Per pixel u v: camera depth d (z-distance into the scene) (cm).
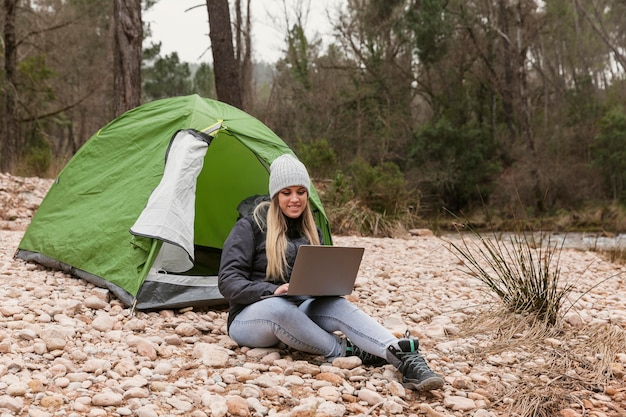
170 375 336
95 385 310
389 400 313
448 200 2514
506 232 1593
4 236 789
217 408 287
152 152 525
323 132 2827
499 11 2716
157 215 473
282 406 305
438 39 2533
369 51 2830
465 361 395
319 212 530
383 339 347
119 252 484
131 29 980
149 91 4228
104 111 3120
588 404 329
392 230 1170
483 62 2812
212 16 1184
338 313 363
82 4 2503
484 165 2491
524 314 478
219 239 640
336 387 330
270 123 3048
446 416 307
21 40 2022
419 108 3194
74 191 560
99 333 391
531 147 2458
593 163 2417
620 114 2423
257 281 376
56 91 2522
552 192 2398
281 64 3164
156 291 460
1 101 2119
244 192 615
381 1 2723
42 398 285
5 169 1905
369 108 2809
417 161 2561
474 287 622
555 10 2786
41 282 503
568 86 3341
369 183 1293
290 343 363
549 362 392
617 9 3106
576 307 544
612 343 429
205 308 485
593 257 920
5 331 370
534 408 318
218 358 356
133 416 282
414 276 675
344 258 352
